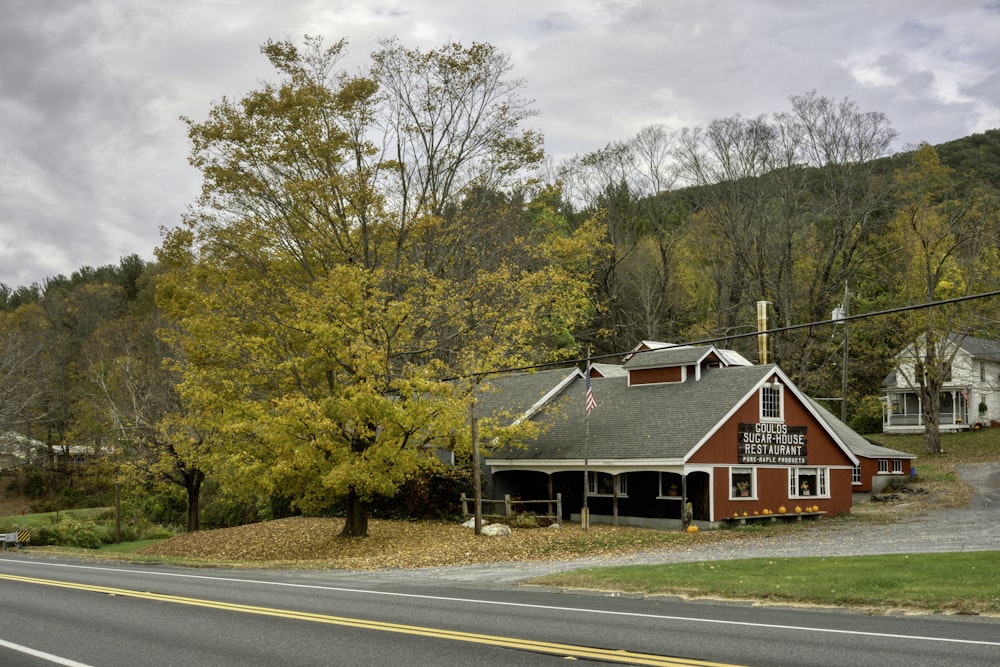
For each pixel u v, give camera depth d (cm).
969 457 5416
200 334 3059
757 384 3512
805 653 973
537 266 4344
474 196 3741
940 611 1302
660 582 1683
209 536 3472
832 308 6144
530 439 3772
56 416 6762
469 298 3584
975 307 5094
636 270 6638
